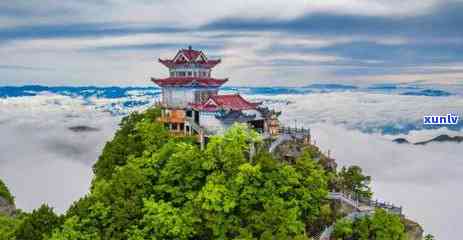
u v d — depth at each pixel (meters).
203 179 94.62
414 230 98.81
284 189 90.94
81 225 86.94
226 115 118.88
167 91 129.88
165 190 93.56
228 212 88.75
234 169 93.00
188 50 132.25
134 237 85.94
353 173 108.75
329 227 92.44
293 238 84.06
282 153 111.88
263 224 85.06
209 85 128.75
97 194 94.25
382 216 91.31
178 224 86.50
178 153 96.06
